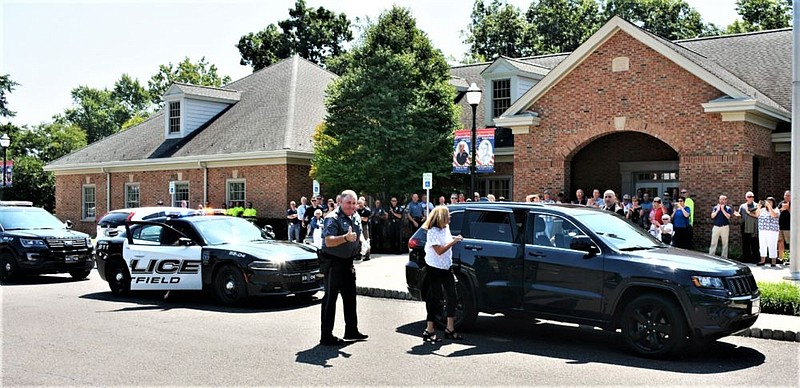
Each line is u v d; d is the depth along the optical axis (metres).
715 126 19.28
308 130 28.84
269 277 12.41
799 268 13.25
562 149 22.08
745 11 47.06
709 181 19.41
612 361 8.42
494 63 26.28
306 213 22.70
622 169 23.88
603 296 8.93
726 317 8.23
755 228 17.88
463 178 25.33
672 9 49.41
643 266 8.66
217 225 13.90
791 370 7.95
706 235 19.44
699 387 7.21
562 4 51.75
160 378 7.53
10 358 8.46
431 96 24.48
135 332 10.15
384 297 13.93
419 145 23.52
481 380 7.47
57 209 36.72
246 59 58.91
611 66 21.11
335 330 10.36
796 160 13.33
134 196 33.28
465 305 10.19
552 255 9.45
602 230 9.47
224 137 30.03
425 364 8.21
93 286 16.08
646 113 20.48
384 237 22.27
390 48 24.69
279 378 7.54
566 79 21.98
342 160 23.91
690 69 19.58
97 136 92.38
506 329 10.59
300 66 33.94
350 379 7.50
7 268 17.00
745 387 7.22
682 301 8.33
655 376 7.67
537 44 51.16
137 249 13.90
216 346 9.17
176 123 32.56
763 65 23.38
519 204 10.26
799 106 13.40
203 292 14.74
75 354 8.68
